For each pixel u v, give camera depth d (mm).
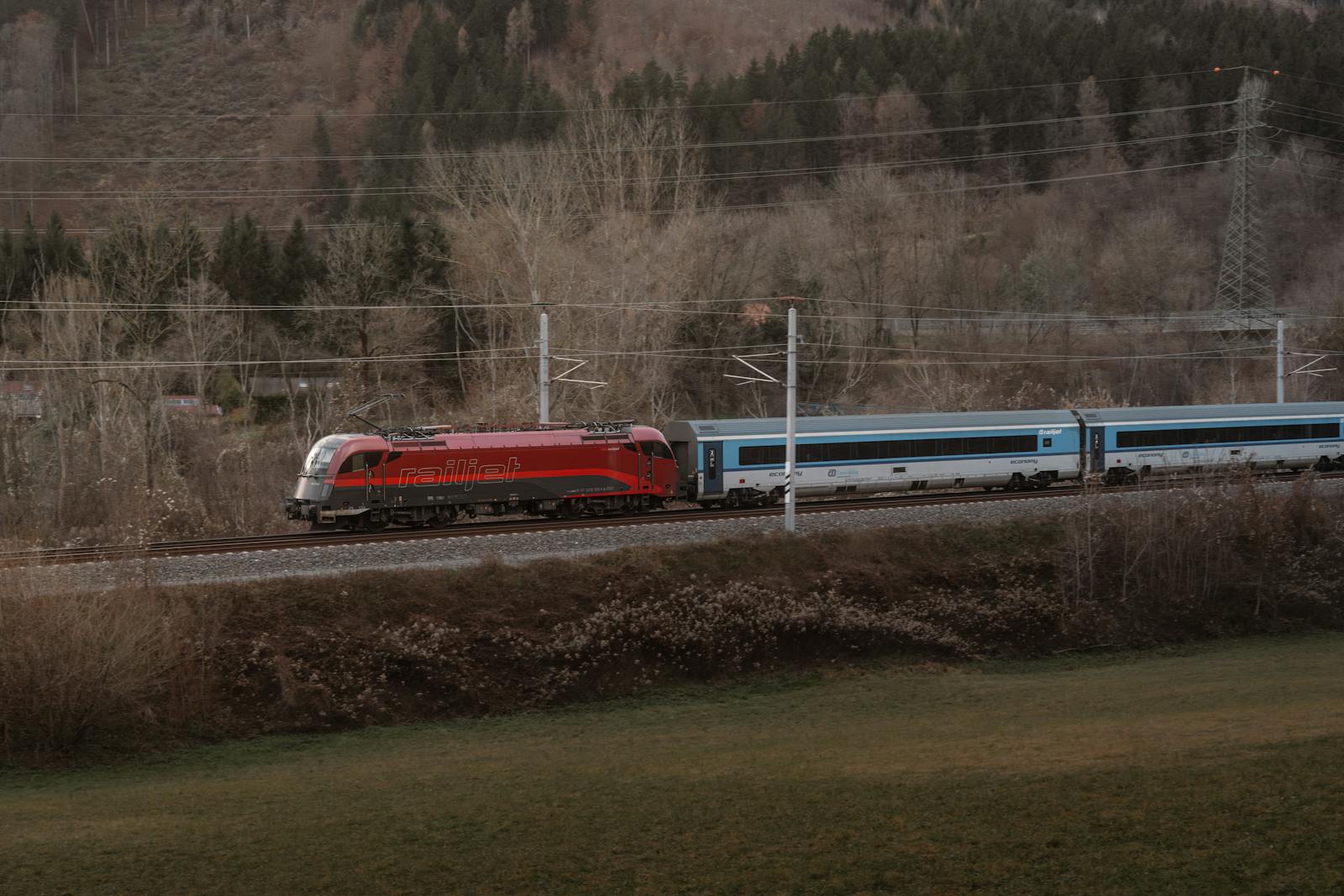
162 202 94562
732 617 43656
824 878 22094
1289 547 54125
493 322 77562
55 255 86750
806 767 30219
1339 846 21172
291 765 33531
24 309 81250
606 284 74312
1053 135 136500
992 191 130500
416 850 24641
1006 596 48375
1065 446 62156
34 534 48281
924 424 59312
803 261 95875
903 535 50031
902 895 21172
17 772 33125
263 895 22656
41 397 68500
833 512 51844
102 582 37750
